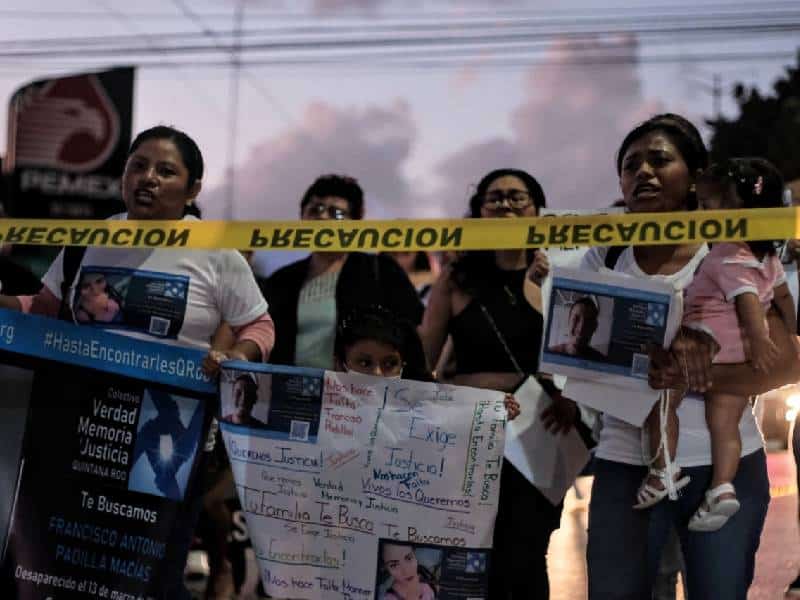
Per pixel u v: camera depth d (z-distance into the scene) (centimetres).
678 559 501
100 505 406
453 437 385
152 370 405
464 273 469
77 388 409
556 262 438
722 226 355
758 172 372
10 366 409
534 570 435
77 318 413
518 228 374
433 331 474
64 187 1859
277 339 541
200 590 604
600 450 380
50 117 1858
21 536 407
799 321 422
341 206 574
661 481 359
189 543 407
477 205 502
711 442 362
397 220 387
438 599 385
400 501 387
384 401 390
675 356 360
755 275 361
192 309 408
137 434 406
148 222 401
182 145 415
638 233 362
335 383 393
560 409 431
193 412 404
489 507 382
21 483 408
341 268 546
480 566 383
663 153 375
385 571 388
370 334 416
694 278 372
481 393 384
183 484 403
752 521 363
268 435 397
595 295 369
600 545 373
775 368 370
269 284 554
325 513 393
